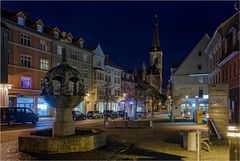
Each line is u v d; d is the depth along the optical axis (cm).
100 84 6550
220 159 1135
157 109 10125
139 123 2723
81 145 1258
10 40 4106
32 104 4509
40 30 4778
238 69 3166
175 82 6406
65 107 1390
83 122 3709
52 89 1400
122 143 1555
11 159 1104
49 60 4916
